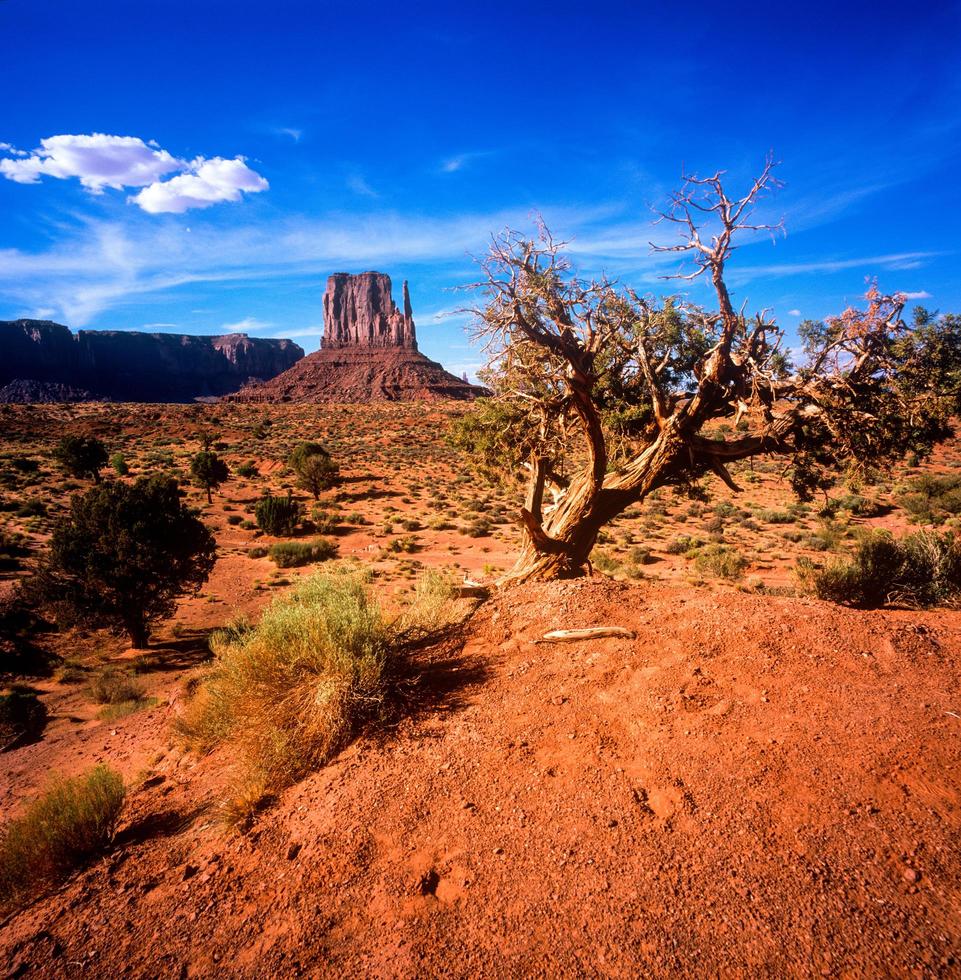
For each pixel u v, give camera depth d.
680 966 2.50
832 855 2.93
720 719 4.19
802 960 2.43
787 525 36.81
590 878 3.04
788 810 3.27
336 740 4.89
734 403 9.23
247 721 5.10
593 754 4.06
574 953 2.64
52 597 19.53
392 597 17.59
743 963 2.47
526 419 9.66
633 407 9.91
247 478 61.19
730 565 21.88
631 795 3.60
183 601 25.84
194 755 6.37
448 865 3.31
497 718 4.74
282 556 31.53
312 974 2.79
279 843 3.88
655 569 24.88
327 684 4.98
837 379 8.36
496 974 2.61
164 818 4.95
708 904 2.77
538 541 9.20
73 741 10.20
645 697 4.62
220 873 3.74
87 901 3.84
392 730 4.87
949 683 4.31
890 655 4.78
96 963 3.19
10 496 47.75
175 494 21.34
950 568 9.47
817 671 4.63
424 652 6.26
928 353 8.34
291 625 5.69
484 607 7.24
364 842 3.62
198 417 115.31
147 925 3.41
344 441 90.62
